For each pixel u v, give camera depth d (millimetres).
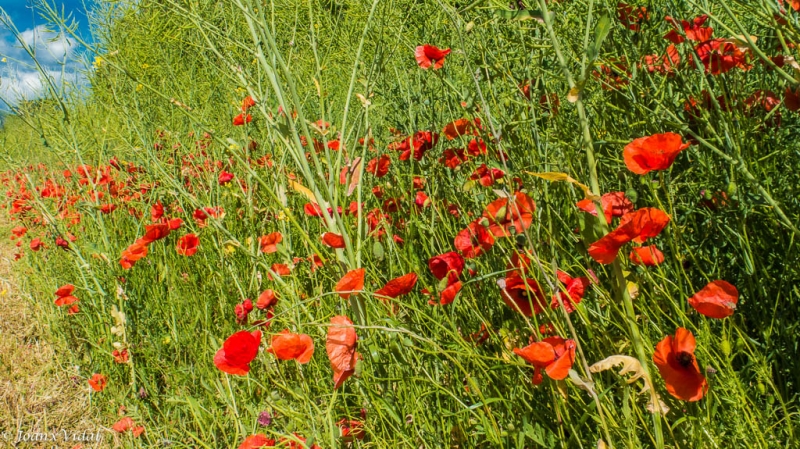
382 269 2037
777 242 1485
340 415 1645
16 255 4641
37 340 3400
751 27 1931
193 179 3279
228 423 2035
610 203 1184
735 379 1098
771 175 1561
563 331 1165
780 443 1177
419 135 2059
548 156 1679
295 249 2582
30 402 2684
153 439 2162
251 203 2449
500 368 1418
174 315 2471
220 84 3209
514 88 1696
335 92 3303
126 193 3922
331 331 1323
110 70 3291
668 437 1145
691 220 1649
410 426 1545
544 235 1474
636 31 1811
